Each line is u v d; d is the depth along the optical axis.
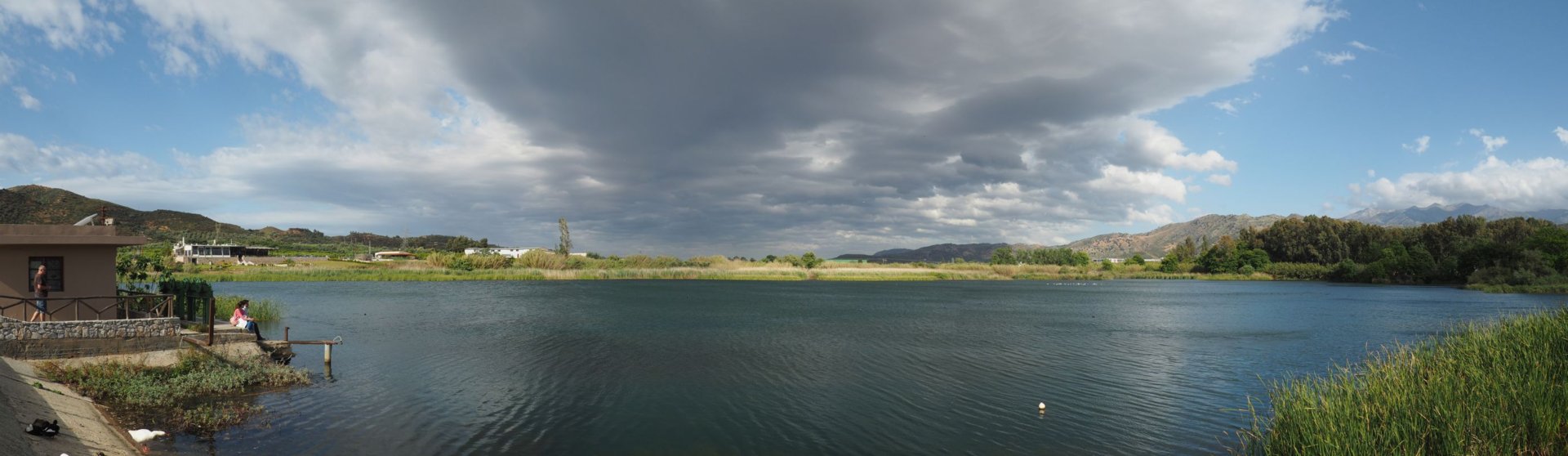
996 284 113.00
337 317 43.00
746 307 54.31
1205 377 24.14
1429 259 117.56
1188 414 18.59
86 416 15.45
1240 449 15.27
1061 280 131.62
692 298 64.44
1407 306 59.88
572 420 17.73
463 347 30.36
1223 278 146.50
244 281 82.25
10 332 19.19
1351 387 14.17
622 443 15.77
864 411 18.86
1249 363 27.33
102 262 24.91
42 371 18.81
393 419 17.55
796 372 24.78
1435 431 11.55
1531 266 92.56
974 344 32.69
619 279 104.50
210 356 22.44
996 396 20.94
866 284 102.94
